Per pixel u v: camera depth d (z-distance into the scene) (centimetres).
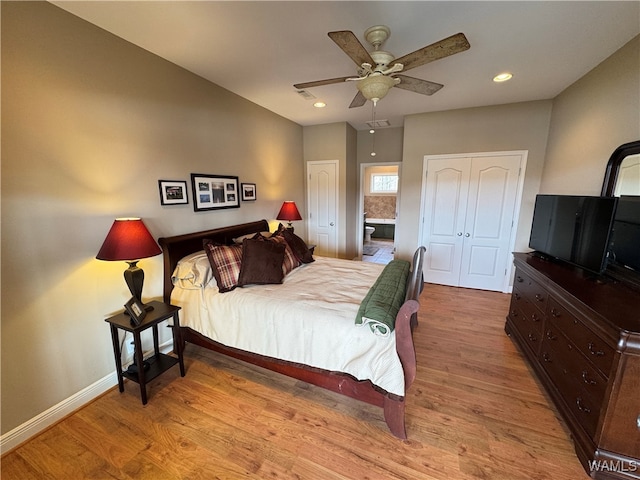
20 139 156
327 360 184
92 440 167
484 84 293
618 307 151
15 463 153
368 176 864
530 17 180
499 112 365
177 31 196
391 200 855
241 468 149
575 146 284
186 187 267
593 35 201
